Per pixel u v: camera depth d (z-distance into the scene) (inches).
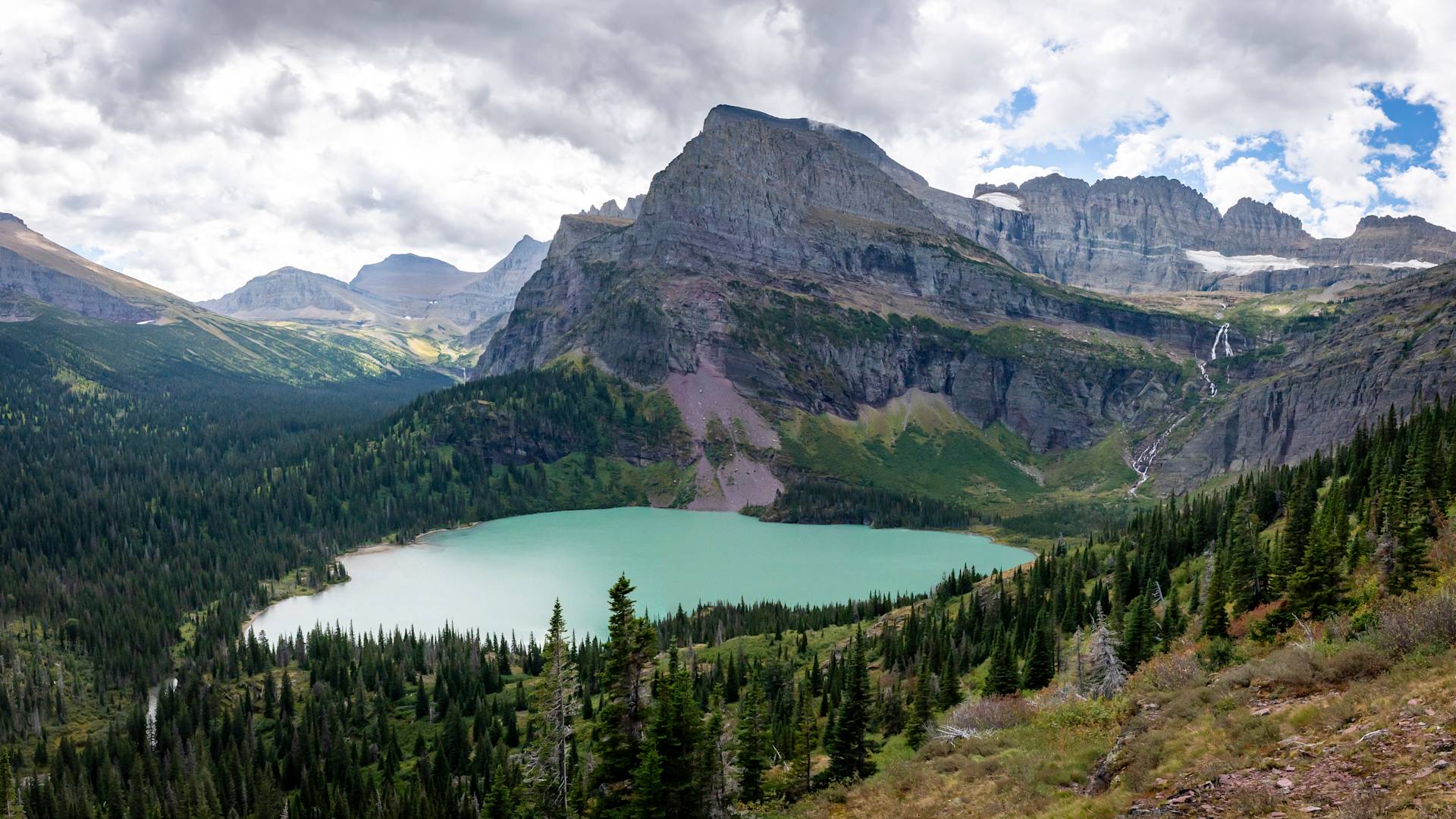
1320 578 2484.0
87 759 5270.7
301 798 4722.0
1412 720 1217.4
